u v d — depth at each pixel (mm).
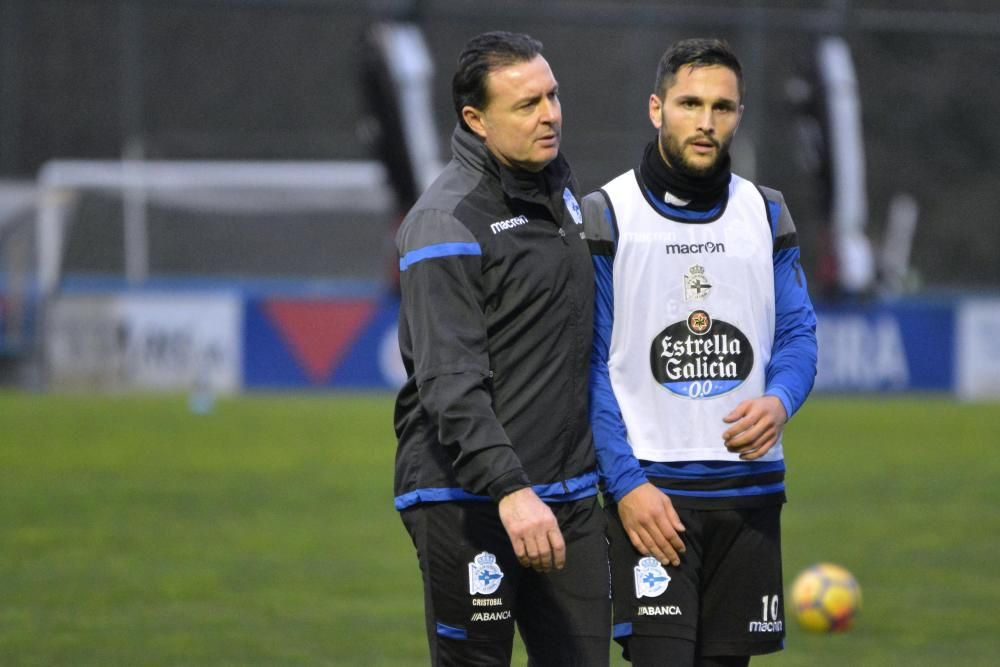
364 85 74000
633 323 14711
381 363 70062
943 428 56906
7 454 46250
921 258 109312
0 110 102875
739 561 14789
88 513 35750
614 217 14750
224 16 104812
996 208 111188
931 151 112875
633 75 102812
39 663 21328
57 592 26641
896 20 114312
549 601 14203
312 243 92438
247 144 99625
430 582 14125
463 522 13883
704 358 14695
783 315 15031
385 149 73812
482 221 13703
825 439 53062
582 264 14164
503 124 13625
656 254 14672
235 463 44938
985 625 24625
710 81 14195
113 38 104438
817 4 109000
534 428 13859
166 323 68500
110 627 23812
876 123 112750
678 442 14680
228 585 27438
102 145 102688
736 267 14711
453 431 13156
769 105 102688
